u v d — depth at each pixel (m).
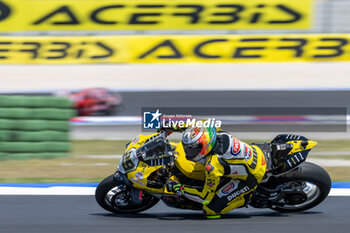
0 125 31.28
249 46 64.69
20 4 69.00
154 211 20.27
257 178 18.14
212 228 17.67
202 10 68.94
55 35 67.88
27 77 61.16
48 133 32.47
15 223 18.48
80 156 33.09
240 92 55.62
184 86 58.31
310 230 17.55
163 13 69.25
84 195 22.80
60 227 17.97
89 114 47.50
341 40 63.94
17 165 30.09
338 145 36.28
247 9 68.88
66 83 59.62
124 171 17.62
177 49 65.19
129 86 58.34
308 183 19.41
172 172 18.12
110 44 65.12
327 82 58.53
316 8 68.50
